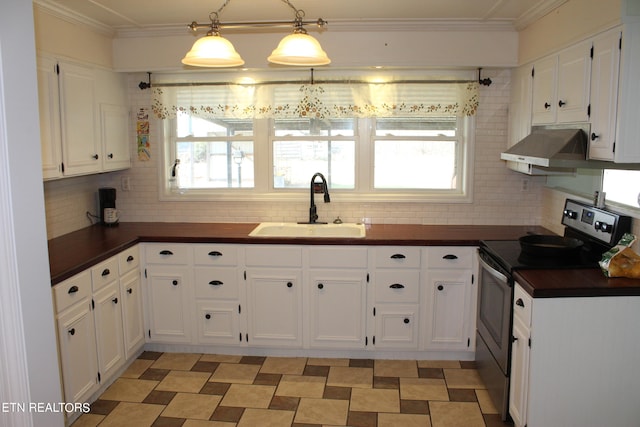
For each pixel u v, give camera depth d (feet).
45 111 10.19
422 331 11.80
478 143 13.21
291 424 9.43
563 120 9.72
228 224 13.65
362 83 12.96
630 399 8.13
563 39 9.66
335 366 11.75
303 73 13.05
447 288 11.60
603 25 8.20
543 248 9.57
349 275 11.68
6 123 5.81
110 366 10.62
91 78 11.86
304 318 11.95
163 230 12.81
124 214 14.19
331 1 10.30
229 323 12.14
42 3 9.93
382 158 13.73
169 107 13.47
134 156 13.91
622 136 7.84
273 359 12.15
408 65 12.32
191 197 13.92
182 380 11.12
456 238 11.59
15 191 5.95
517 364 8.64
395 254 11.51
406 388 10.71
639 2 7.55
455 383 10.91
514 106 12.51
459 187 13.73
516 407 8.70
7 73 5.79
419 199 13.48
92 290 9.87
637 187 8.96
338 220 13.51
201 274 12.01
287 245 11.69
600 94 8.36
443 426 9.32
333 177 13.88
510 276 8.92
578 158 8.82
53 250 10.53
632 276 8.33
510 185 13.34
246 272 11.89
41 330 6.40
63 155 10.80
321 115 13.15
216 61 8.88
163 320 12.28
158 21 11.88
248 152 13.99
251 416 9.71
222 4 10.48
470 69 12.85
